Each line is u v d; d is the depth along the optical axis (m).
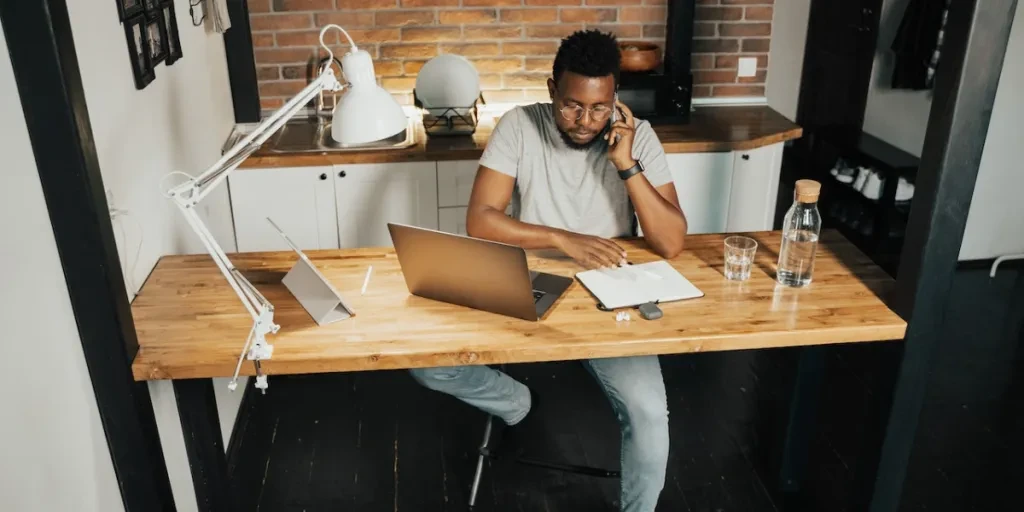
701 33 3.68
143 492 1.75
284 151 3.12
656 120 3.48
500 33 3.51
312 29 3.39
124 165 1.88
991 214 3.78
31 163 1.42
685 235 2.10
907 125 3.97
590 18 3.54
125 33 1.93
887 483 1.98
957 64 1.57
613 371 1.92
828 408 2.81
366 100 1.70
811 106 4.64
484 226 2.07
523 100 3.64
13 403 1.45
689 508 2.32
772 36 4.02
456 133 3.28
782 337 1.71
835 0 4.27
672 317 1.75
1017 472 2.48
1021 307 3.50
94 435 1.63
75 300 1.53
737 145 3.29
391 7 3.41
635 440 1.91
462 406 2.79
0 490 1.45
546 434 2.63
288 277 1.92
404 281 1.94
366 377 2.97
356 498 2.36
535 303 1.79
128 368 1.60
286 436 2.64
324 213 3.20
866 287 1.90
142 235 1.96
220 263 1.60
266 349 1.60
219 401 2.47
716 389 2.90
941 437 2.64
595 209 2.18
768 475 2.46
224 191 3.02
